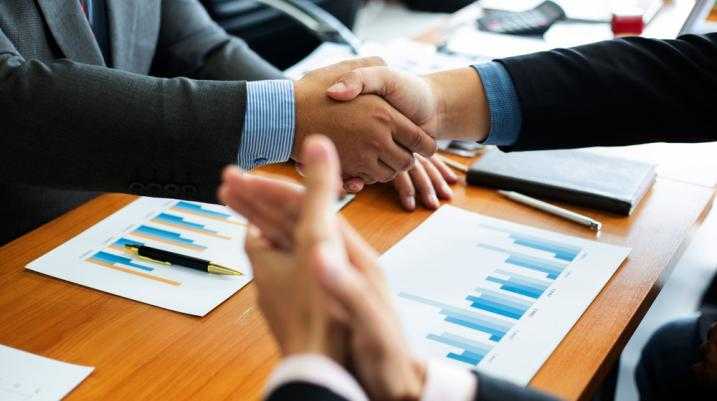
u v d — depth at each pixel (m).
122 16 1.36
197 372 0.82
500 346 0.84
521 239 1.05
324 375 0.46
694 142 1.14
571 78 1.13
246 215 0.57
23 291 0.95
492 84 1.13
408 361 0.51
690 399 1.19
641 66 1.12
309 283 0.48
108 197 1.16
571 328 0.87
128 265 1.00
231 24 2.28
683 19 1.78
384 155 1.08
